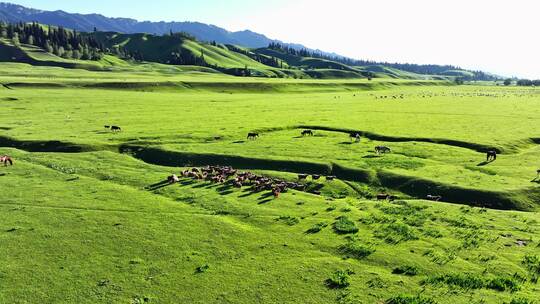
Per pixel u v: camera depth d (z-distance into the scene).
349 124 82.31
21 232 30.53
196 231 31.23
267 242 29.50
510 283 23.75
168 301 22.31
